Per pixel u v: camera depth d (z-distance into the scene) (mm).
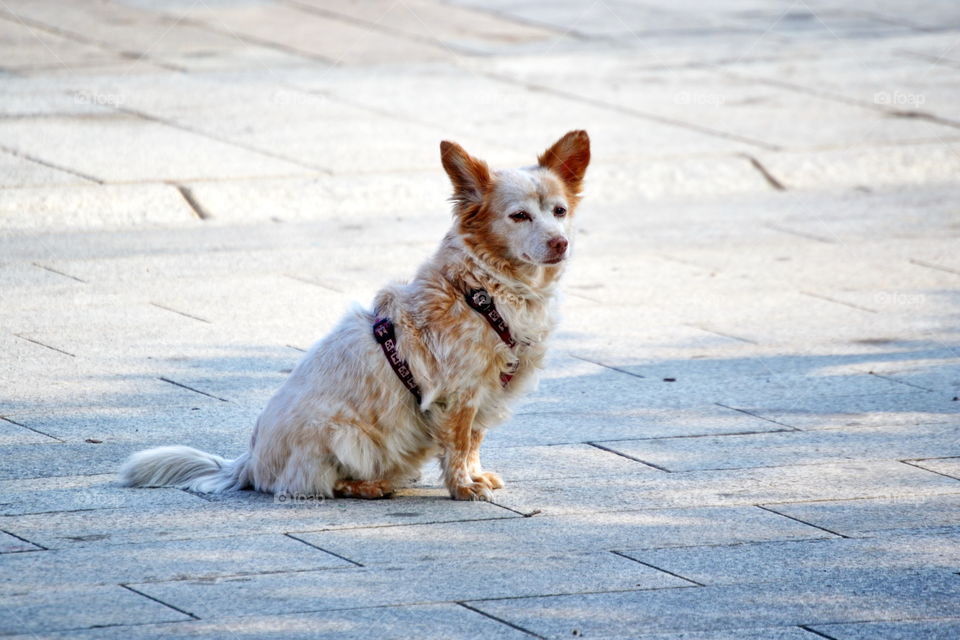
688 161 18516
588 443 9867
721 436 10062
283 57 23547
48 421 9758
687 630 6742
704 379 11438
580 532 8086
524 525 8180
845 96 22547
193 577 7180
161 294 13094
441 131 19297
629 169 18125
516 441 9891
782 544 7969
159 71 21938
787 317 13312
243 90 21047
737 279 14570
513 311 8391
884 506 8680
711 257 15383
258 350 11625
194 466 8781
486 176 8508
